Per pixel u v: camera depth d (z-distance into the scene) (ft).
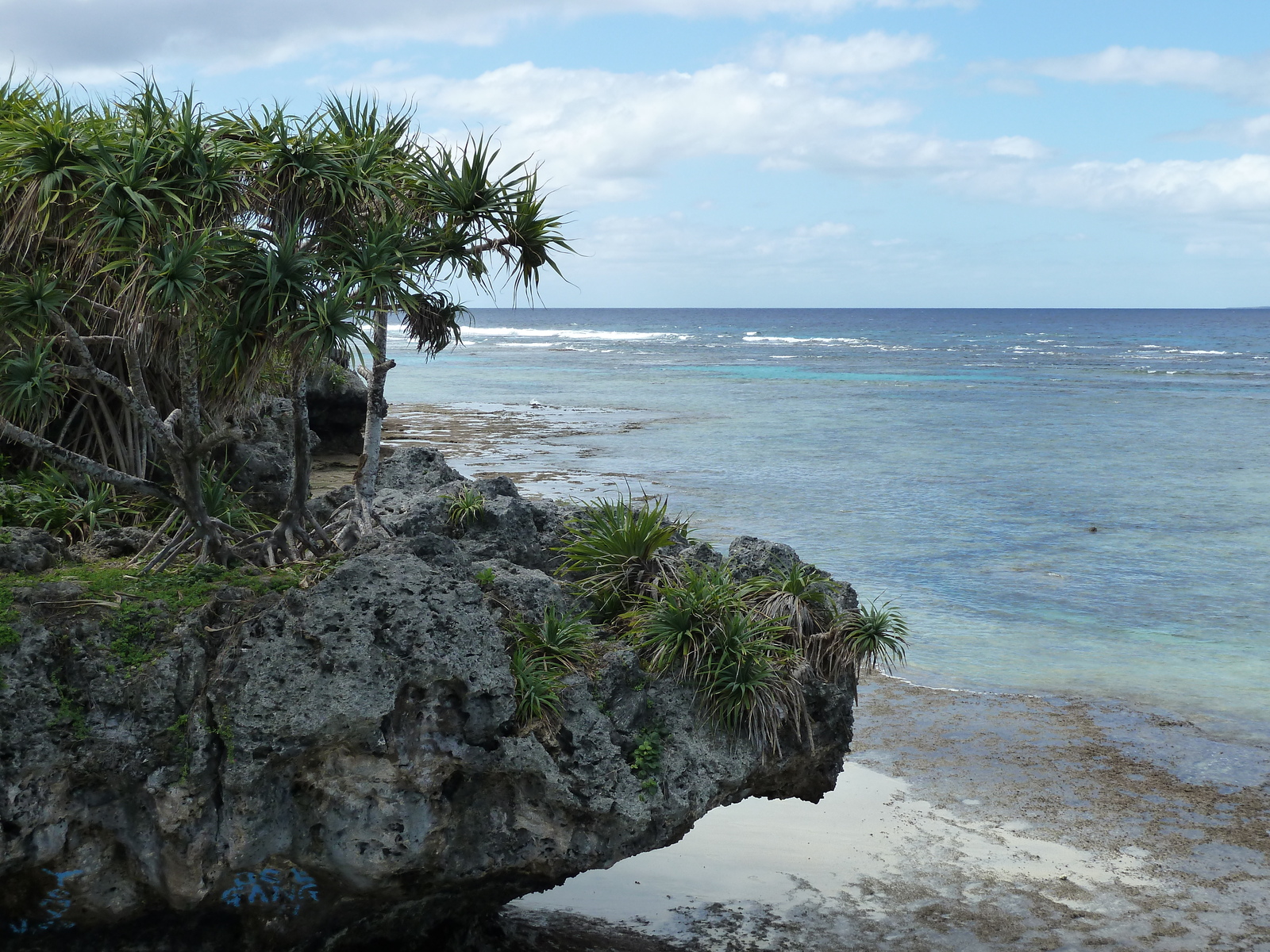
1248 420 155.33
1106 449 123.44
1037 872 31.81
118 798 19.98
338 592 20.59
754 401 182.50
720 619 24.66
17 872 19.57
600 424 143.74
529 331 602.44
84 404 34.86
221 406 23.48
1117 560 68.85
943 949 27.73
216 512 26.48
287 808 20.44
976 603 59.00
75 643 19.88
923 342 445.78
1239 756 40.14
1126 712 44.19
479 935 25.48
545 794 21.50
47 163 19.88
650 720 23.57
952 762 39.45
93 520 28.66
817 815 35.35
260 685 19.92
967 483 98.22
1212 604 59.26
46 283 21.35
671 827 23.03
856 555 69.21
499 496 30.78
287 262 20.27
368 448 26.81
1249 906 30.22
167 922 20.93
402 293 21.63
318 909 21.39
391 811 20.43
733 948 27.35
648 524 27.12
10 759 19.08
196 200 20.53
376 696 19.94
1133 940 28.40
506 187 24.52
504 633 22.93
